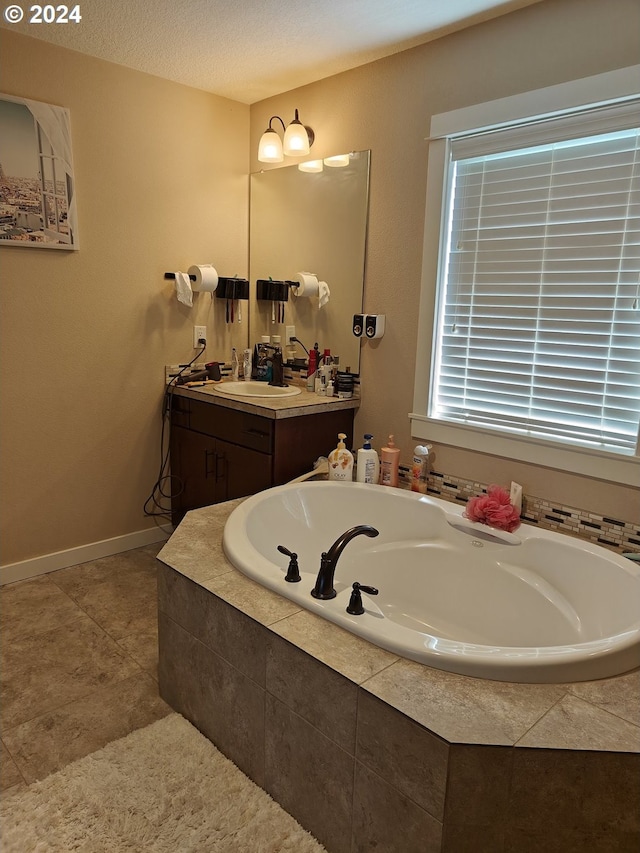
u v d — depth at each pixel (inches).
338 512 102.6
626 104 80.3
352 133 114.5
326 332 124.7
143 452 129.4
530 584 84.4
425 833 50.6
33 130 102.8
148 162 119.4
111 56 108.2
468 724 49.4
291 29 96.2
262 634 62.5
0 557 112.0
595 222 85.7
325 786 58.8
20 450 111.3
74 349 115.0
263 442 109.5
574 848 51.0
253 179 136.5
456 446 105.1
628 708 52.4
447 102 98.7
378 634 59.4
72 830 61.2
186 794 65.7
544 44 86.3
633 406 85.4
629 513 85.9
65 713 79.0
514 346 96.8
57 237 108.5
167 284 126.6
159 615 79.4
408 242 107.7
